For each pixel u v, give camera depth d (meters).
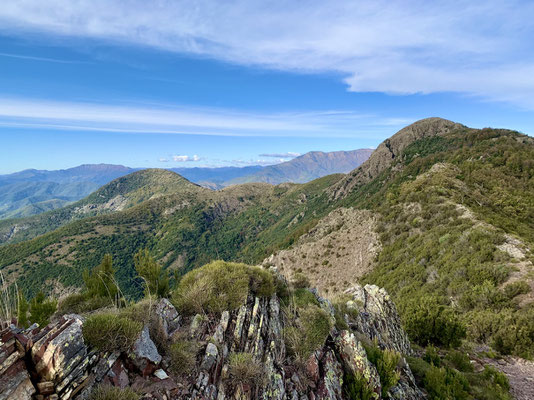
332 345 9.18
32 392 3.85
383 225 66.56
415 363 12.38
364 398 7.86
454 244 39.19
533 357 15.38
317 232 92.81
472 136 163.50
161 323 6.50
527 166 89.94
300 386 7.05
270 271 12.52
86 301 9.58
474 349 17.48
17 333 4.25
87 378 4.43
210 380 5.80
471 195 67.38
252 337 7.68
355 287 19.33
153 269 10.43
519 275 25.73
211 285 8.75
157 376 5.14
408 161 182.25
